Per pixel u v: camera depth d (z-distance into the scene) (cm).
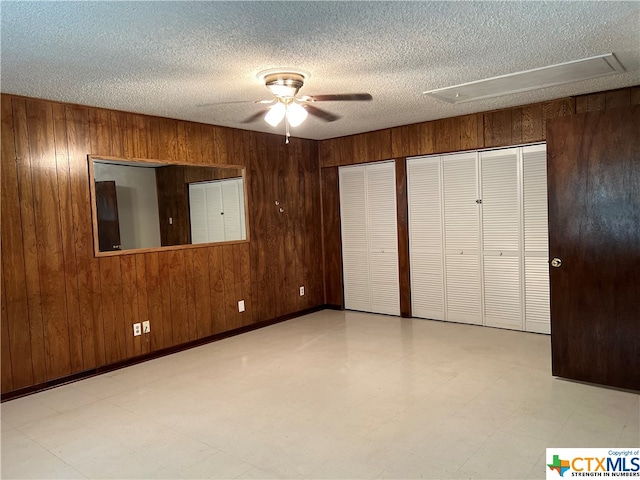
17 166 342
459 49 275
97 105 380
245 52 267
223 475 231
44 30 224
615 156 303
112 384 362
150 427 286
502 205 468
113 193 399
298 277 576
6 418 305
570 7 222
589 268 318
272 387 343
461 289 504
